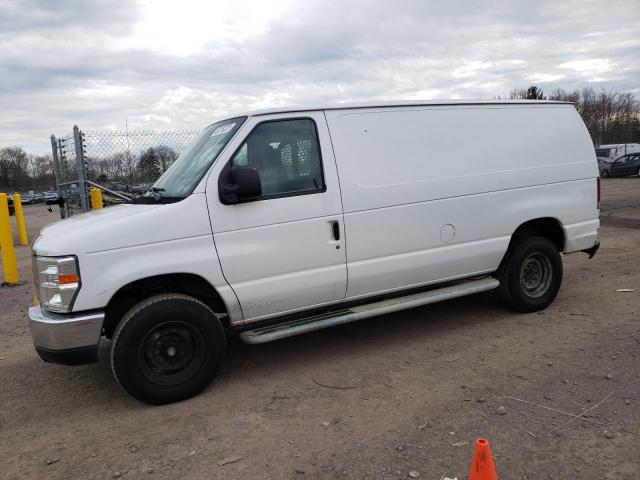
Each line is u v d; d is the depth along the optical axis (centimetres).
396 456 318
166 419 385
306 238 443
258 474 310
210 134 478
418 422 357
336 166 456
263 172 432
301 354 497
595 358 443
